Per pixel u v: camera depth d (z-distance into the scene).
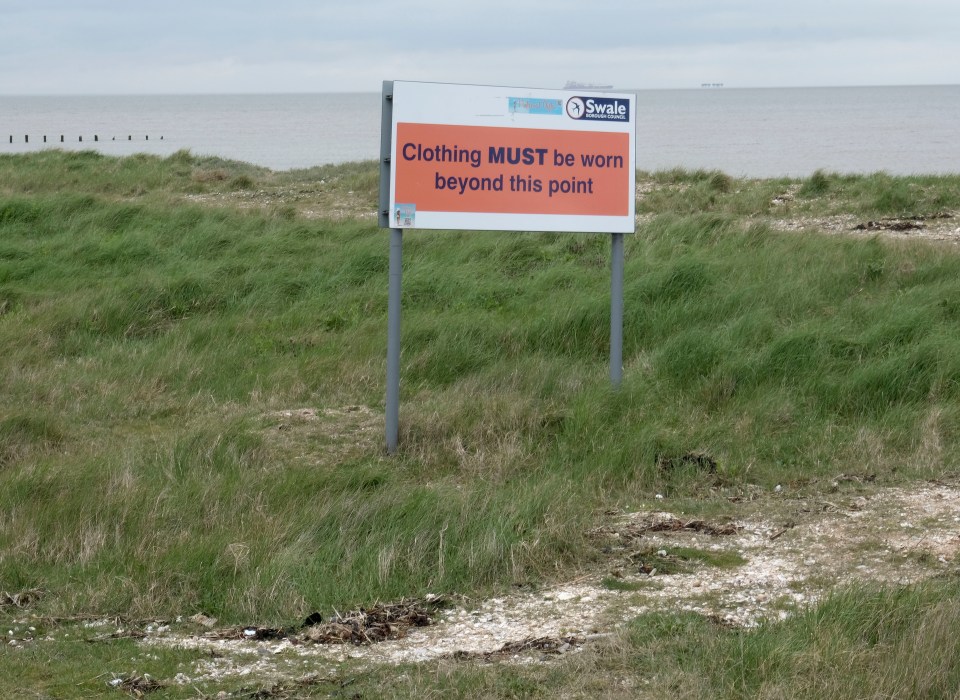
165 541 5.78
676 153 55.94
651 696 3.92
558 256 14.30
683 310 10.65
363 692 4.04
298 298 12.55
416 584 5.29
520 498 6.22
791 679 3.96
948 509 6.23
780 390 8.41
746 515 6.35
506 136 8.23
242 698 4.02
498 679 4.11
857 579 4.95
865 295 11.35
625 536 5.96
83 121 141.50
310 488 6.64
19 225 17.73
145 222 17.59
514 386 8.82
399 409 8.48
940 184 19.84
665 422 7.93
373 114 171.62
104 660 4.42
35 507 6.16
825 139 68.75
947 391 8.30
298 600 5.05
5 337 10.44
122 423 8.54
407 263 13.98
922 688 3.85
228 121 138.12
